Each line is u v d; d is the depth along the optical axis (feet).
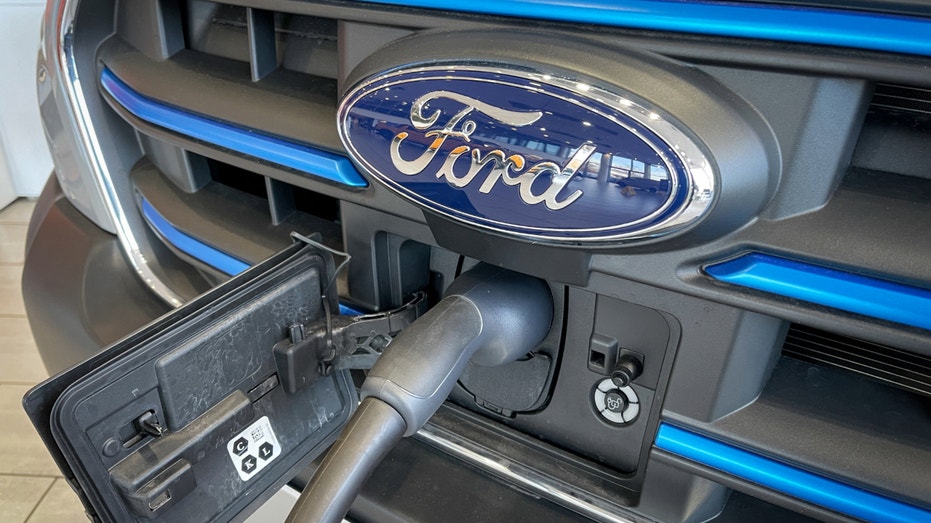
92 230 3.80
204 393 2.24
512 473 2.68
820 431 2.10
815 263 1.80
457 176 2.06
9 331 6.80
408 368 2.11
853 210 1.77
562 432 2.69
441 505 2.66
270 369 2.43
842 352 2.21
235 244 3.10
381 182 2.26
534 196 1.96
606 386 2.50
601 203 1.87
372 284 2.74
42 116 3.77
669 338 2.24
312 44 2.68
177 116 2.90
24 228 8.80
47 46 3.43
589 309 2.42
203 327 2.18
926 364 2.07
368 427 2.07
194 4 3.04
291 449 2.58
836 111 1.69
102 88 3.34
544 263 2.15
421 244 2.76
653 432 2.43
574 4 1.85
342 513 2.02
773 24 1.65
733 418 2.18
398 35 2.19
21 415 5.77
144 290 3.68
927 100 1.77
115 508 2.11
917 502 1.99
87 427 1.97
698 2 1.72
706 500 2.40
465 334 2.25
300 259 2.42
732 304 1.93
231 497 2.40
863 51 1.60
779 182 1.80
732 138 1.72
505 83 1.90
